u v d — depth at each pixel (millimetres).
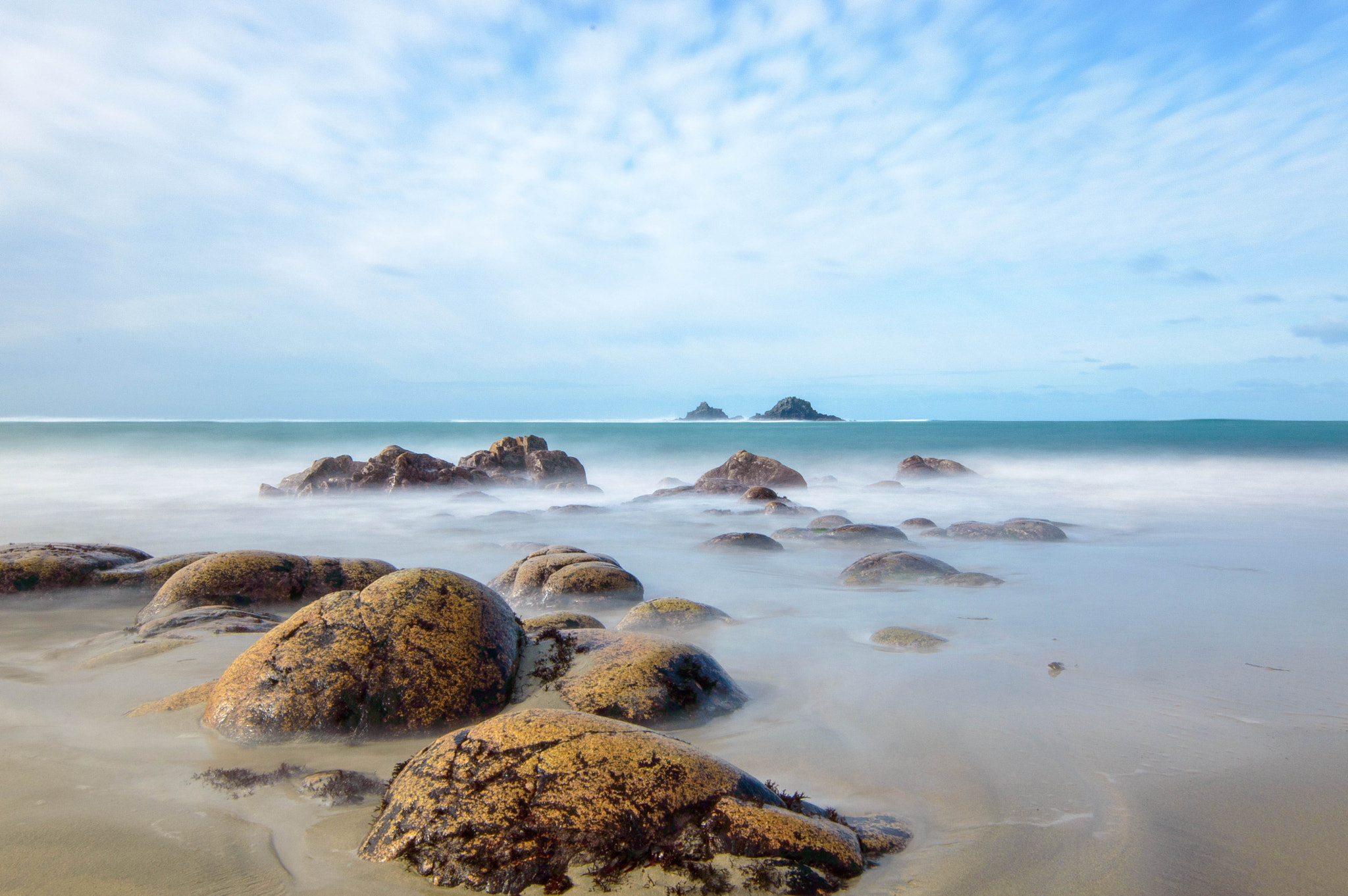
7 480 32031
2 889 3389
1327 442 54375
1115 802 4512
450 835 3607
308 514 21719
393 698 5438
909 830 4117
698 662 6176
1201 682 6863
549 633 6492
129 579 10297
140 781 4641
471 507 23375
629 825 3551
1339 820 4305
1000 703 6277
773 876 3434
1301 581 11695
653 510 22250
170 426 115625
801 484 27891
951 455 46156
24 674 6914
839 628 8797
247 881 3516
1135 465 38938
